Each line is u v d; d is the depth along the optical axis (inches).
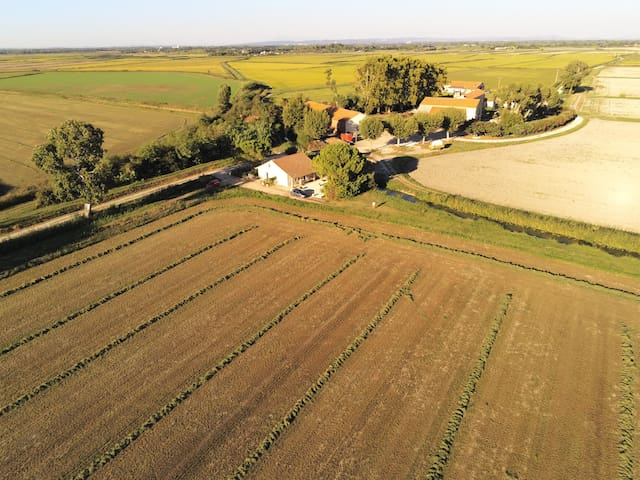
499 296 1326.3
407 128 3058.6
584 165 2635.3
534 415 909.2
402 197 2233.0
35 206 2081.7
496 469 799.1
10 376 1029.8
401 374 1023.0
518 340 1133.1
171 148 2669.8
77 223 1825.8
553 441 850.8
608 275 1430.9
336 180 2108.8
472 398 952.3
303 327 1200.2
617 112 4247.0
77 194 2062.0
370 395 964.0
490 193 2217.0
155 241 1728.6
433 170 2615.7
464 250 1615.4
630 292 1331.2
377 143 3319.4
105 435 876.0
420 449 837.8
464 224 1831.9
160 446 851.4
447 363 1056.2
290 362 1069.1
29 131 3686.0
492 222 1878.7
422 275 1454.2
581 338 1138.0
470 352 1091.9
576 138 3287.4
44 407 941.8
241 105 4097.0
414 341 1135.0
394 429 879.7
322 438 862.5
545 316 1229.1
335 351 1104.8
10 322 1224.8
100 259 1584.6
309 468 802.8
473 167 2650.1
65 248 1631.4
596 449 834.8
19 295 1352.1
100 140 1817.2
